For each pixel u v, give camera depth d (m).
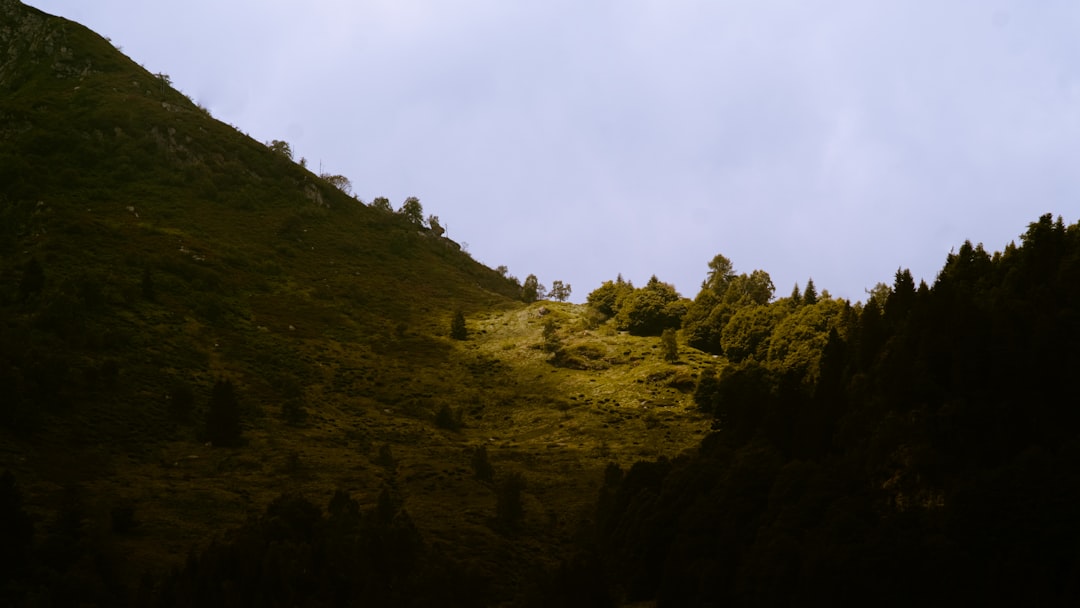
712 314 139.00
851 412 63.69
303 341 132.38
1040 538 48.69
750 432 72.19
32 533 60.41
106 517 70.19
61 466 80.62
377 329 145.50
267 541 62.72
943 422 56.59
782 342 119.81
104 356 105.19
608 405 118.00
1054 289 62.31
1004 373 57.91
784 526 56.25
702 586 57.25
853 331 76.44
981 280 70.50
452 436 109.00
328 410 111.56
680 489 65.88
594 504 84.56
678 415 113.62
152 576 63.38
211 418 93.88
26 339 98.69
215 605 56.81
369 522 65.88
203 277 139.00
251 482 84.31
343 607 59.91
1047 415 56.00
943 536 51.25
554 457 100.50
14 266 122.94
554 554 76.06
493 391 124.81
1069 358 57.09
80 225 141.25
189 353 115.12
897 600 50.38
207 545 70.12
